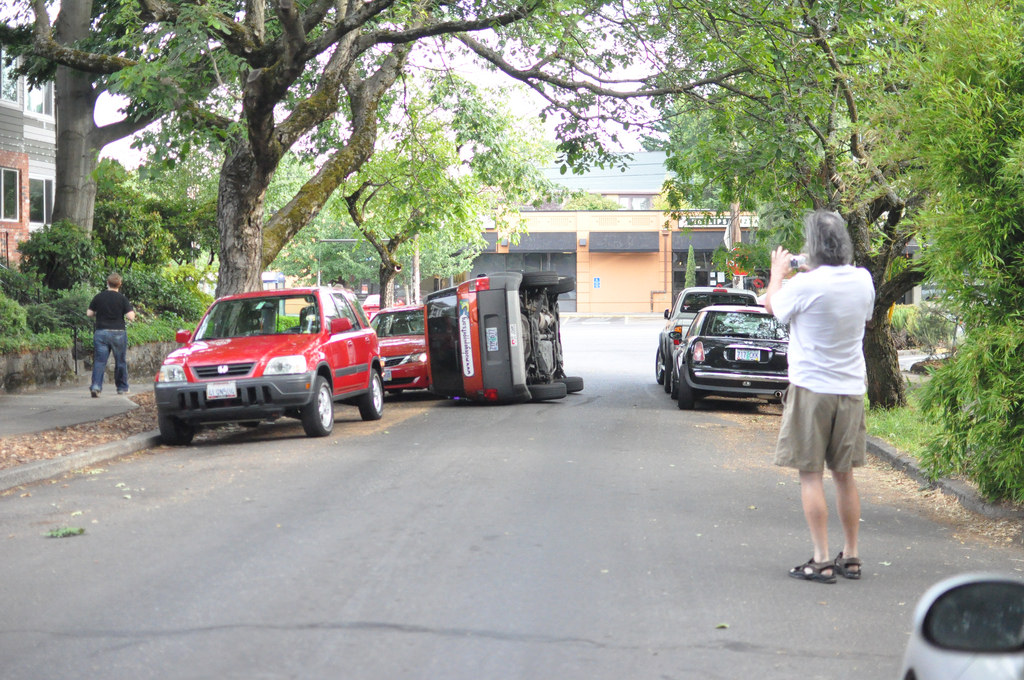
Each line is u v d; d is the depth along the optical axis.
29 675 4.46
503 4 15.08
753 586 5.95
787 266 6.30
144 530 7.53
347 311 15.05
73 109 24.83
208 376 12.47
